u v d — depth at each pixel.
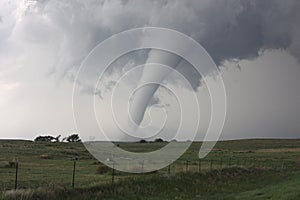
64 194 24.80
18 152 69.94
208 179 37.94
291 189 31.48
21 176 35.50
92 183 29.23
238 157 82.38
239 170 46.47
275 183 39.94
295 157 84.62
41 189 24.06
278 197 28.11
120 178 33.25
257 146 148.50
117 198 26.58
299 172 51.53
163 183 32.75
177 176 35.56
